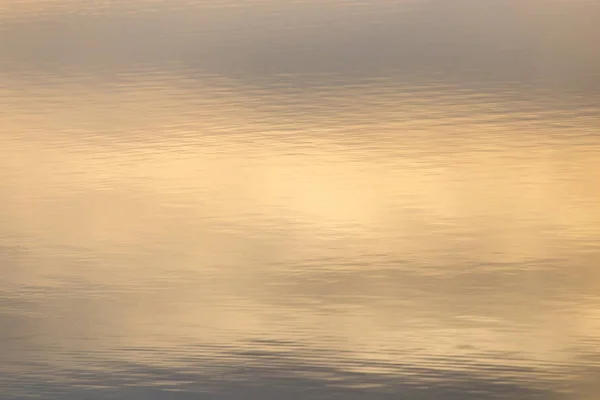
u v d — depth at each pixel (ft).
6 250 13.83
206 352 12.78
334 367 12.50
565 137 13.84
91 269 13.56
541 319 12.50
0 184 14.47
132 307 13.19
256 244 13.51
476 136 14.05
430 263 13.08
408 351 12.51
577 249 12.88
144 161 14.47
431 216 13.39
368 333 12.67
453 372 12.32
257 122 14.64
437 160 13.92
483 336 12.48
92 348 12.98
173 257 13.53
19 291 13.50
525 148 13.84
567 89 14.26
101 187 14.30
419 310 12.76
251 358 12.67
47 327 13.16
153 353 12.84
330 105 14.65
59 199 14.24
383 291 12.96
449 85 14.58
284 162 14.19
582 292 12.62
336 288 13.05
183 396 12.56
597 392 11.98
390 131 14.29
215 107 14.88
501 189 13.48
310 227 13.53
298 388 12.44
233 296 13.14
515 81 14.47
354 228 13.46
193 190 14.07
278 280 13.20
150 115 14.93
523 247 13.01
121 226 13.88
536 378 12.15
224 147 14.44
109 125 14.92
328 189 13.80
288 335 12.76
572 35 14.69
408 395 12.26
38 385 12.80
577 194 13.32
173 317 13.05
